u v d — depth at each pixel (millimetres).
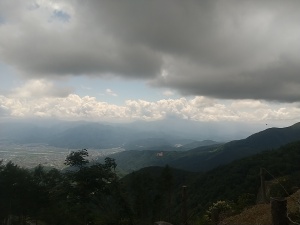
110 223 34844
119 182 37250
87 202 34094
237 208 25734
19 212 39250
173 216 39594
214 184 73562
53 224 38125
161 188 39906
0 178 35656
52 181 39156
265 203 21219
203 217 24953
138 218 37469
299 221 10047
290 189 22031
